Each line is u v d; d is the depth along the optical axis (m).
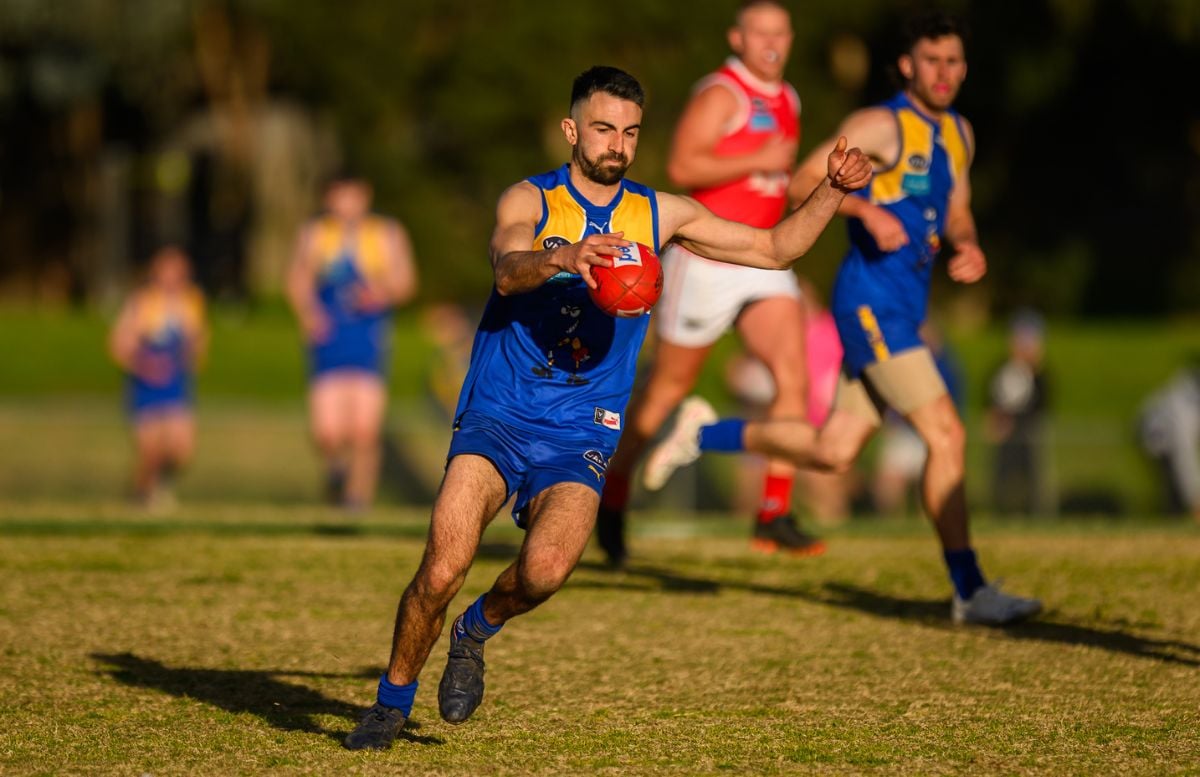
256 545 31.55
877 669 20.98
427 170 108.44
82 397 73.06
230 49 111.75
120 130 119.56
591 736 17.69
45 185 121.75
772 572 28.66
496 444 16.81
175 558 29.55
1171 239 122.38
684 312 27.89
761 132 28.02
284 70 112.31
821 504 47.91
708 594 26.36
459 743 17.34
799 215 17.42
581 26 102.00
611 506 28.91
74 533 33.41
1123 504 49.81
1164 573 28.28
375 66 103.31
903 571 28.73
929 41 23.86
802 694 19.67
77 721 18.17
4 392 72.69
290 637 22.83
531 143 106.56
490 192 108.56
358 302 45.78
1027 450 49.75
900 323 24.12
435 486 52.59
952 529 23.94
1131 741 17.38
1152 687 19.86
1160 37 108.38
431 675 20.70
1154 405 49.34
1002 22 109.31
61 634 22.75
